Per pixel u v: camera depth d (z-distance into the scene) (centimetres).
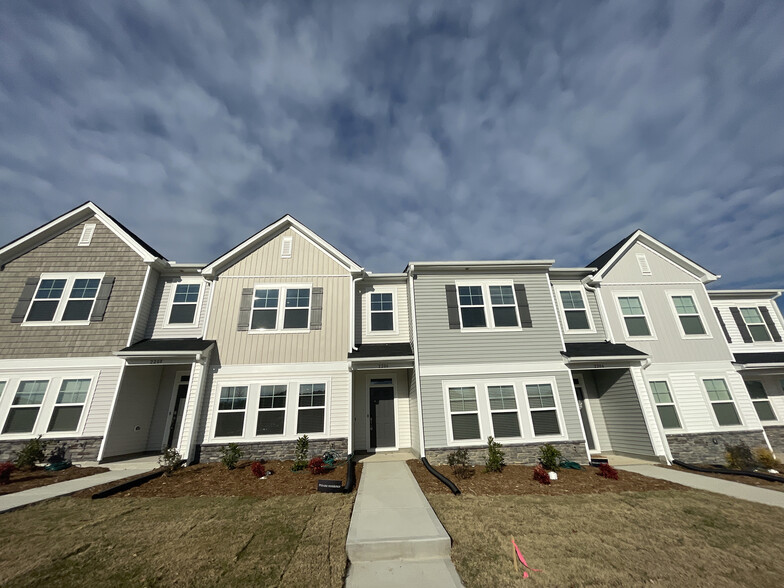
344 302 1227
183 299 1295
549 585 437
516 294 1245
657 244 1392
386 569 478
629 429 1173
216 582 436
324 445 1066
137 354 1055
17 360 1094
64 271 1209
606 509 677
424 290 1232
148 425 1201
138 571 455
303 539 542
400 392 1266
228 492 772
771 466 1042
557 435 1090
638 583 442
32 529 569
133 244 1260
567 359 1130
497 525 597
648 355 1146
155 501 711
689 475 941
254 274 1241
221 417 1072
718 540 551
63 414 1059
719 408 1215
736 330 1517
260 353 1145
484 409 1106
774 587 437
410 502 698
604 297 1333
